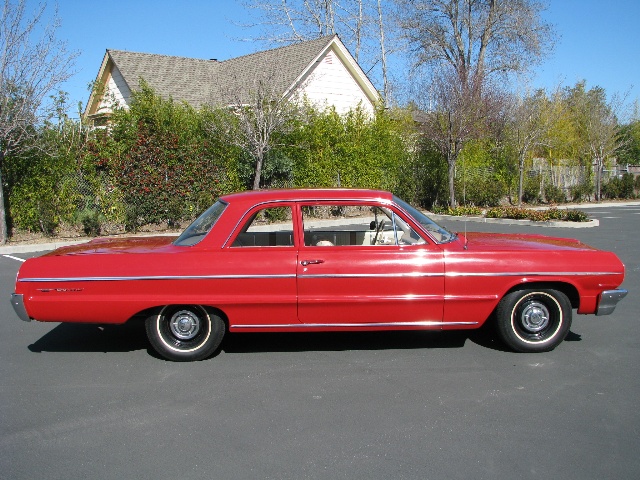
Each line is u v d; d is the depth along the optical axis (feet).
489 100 84.33
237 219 17.60
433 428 13.09
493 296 17.44
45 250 44.29
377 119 74.84
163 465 11.62
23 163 48.34
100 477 11.21
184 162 54.54
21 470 11.51
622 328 21.03
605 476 11.03
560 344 19.15
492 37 112.98
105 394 15.34
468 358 17.84
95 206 52.13
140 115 52.75
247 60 85.87
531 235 21.22
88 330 21.68
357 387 15.60
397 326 17.60
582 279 17.58
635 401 14.48
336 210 20.01
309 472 11.26
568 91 114.32
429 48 114.32
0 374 16.93
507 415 13.73
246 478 11.09
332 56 82.33
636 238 46.44
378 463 11.57
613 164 118.42
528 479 10.94
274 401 14.74
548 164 98.78
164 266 17.08
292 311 17.30
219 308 17.28
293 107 61.87
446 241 17.83
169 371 17.03
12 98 44.78
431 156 81.92
